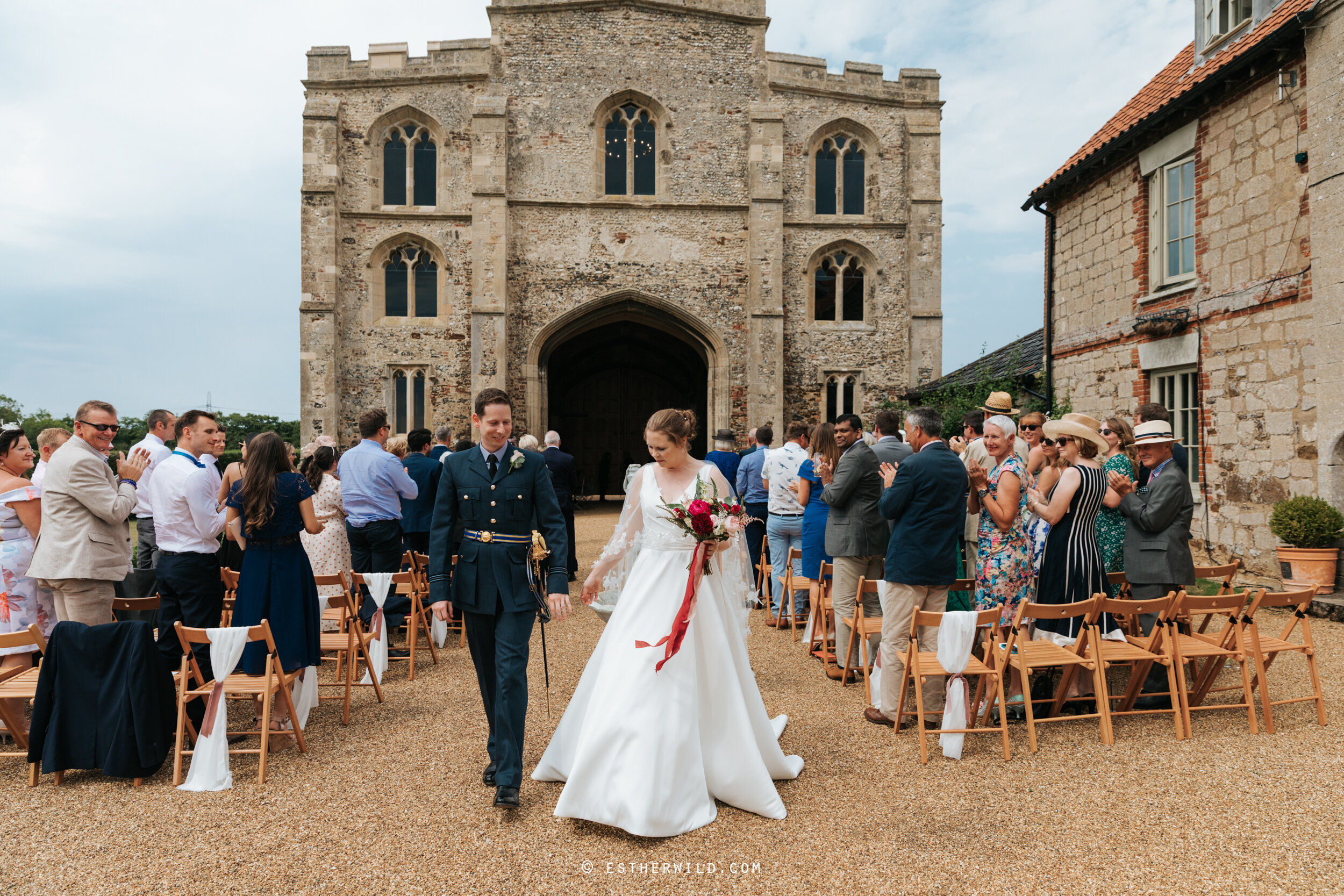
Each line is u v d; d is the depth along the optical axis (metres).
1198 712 4.57
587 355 26.22
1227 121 8.28
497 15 18.67
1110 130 10.91
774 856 2.91
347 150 18.47
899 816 3.24
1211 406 8.59
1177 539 4.59
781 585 7.20
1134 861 2.85
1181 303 9.08
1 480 4.48
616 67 18.89
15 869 2.90
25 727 4.38
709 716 3.34
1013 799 3.39
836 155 19.91
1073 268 11.55
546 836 3.10
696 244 19.09
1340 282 6.91
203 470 4.44
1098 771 3.67
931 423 4.30
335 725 4.54
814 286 19.75
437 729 4.45
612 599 3.87
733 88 19.19
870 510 5.16
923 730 3.83
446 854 2.97
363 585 5.83
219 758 3.65
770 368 18.75
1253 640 4.16
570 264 18.83
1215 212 8.49
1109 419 5.31
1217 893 2.62
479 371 18.05
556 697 5.00
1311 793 3.36
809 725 4.42
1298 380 7.40
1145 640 4.58
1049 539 4.73
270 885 2.76
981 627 4.52
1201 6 9.81
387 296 18.80
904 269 19.77
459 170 18.67
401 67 18.47
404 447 7.16
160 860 2.96
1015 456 4.48
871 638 5.29
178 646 4.50
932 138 19.67
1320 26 7.05
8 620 4.53
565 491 9.24
